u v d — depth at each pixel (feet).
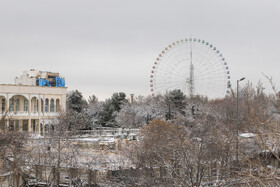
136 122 334.44
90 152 193.98
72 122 243.60
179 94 338.13
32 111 270.46
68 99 338.13
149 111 345.31
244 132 144.87
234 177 82.48
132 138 240.32
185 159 95.55
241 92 267.18
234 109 246.47
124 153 158.10
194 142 112.47
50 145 158.10
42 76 320.29
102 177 133.28
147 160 123.65
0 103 250.16
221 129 145.79
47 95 274.36
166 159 113.19
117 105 403.95
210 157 98.89
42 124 269.64
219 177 93.97
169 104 327.67
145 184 108.37
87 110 355.97
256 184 56.59
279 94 52.95
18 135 136.36
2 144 111.45
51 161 143.33
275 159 93.09
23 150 138.41
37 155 151.02
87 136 257.14
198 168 84.12
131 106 386.32
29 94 261.24
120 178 125.49
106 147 213.25
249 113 52.95
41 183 129.49
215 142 107.14
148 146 133.28
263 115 52.60
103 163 153.58
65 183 136.46
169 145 119.14
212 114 252.21
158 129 175.01
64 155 158.92
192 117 293.43
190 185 84.48
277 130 47.52
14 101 261.85
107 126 335.26
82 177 139.85
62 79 295.89
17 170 101.96
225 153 100.01
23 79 315.78
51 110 280.72
